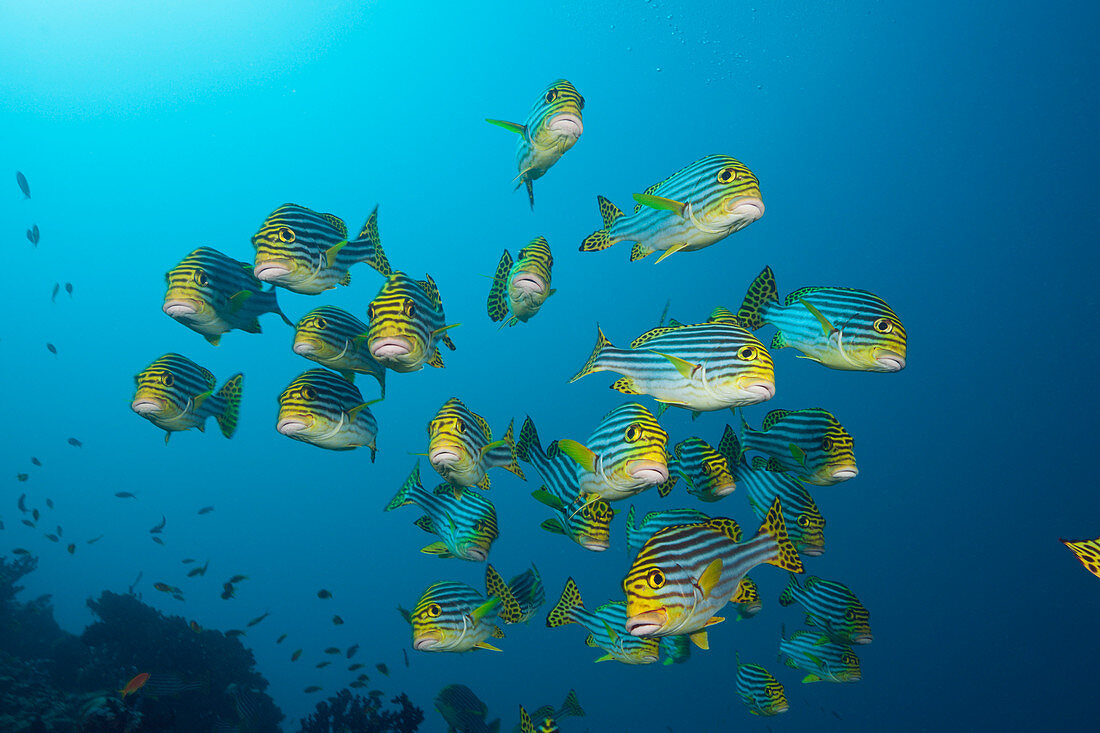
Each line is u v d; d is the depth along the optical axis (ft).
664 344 12.78
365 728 31.35
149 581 147.95
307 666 120.47
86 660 37.24
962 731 91.40
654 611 9.58
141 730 26.21
